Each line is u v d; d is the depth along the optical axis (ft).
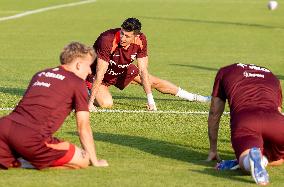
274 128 74.13
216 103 80.89
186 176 74.43
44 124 73.61
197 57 183.11
